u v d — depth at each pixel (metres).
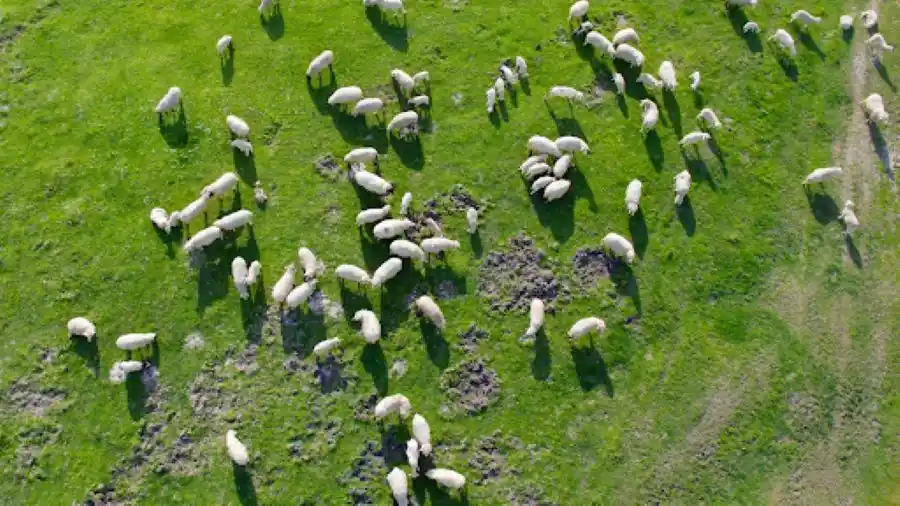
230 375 16.72
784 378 17.28
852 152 20.12
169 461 15.99
